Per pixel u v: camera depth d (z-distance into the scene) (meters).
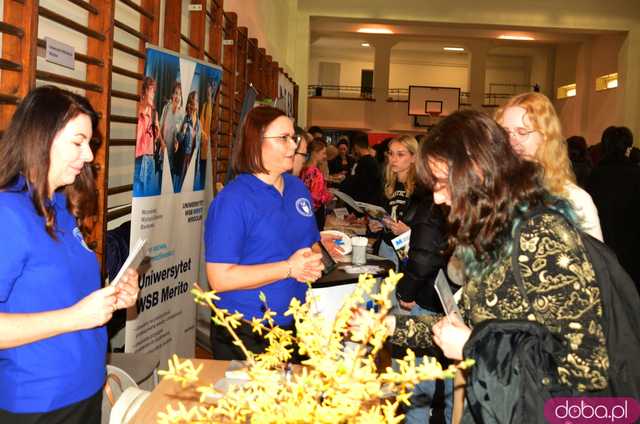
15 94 1.99
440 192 1.46
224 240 2.16
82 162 1.54
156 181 2.83
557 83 18.67
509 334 1.30
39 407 1.46
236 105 5.89
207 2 4.77
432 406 2.69
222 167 5.48
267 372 0.98
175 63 2.99
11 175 1.45
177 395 1.60
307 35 11.98
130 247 2.67
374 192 5.98
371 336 1.03
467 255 1.42
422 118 18.56
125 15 3.22
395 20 12.20
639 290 4.21
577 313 1.26
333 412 0.86
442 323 1.45
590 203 1.87
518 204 1.33
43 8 2.20
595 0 12.59
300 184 2.52
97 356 1.61
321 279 2.93
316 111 18.52
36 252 1.44
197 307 4.03
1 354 1.46
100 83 2.62
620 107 13.50
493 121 1.40
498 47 19.81
